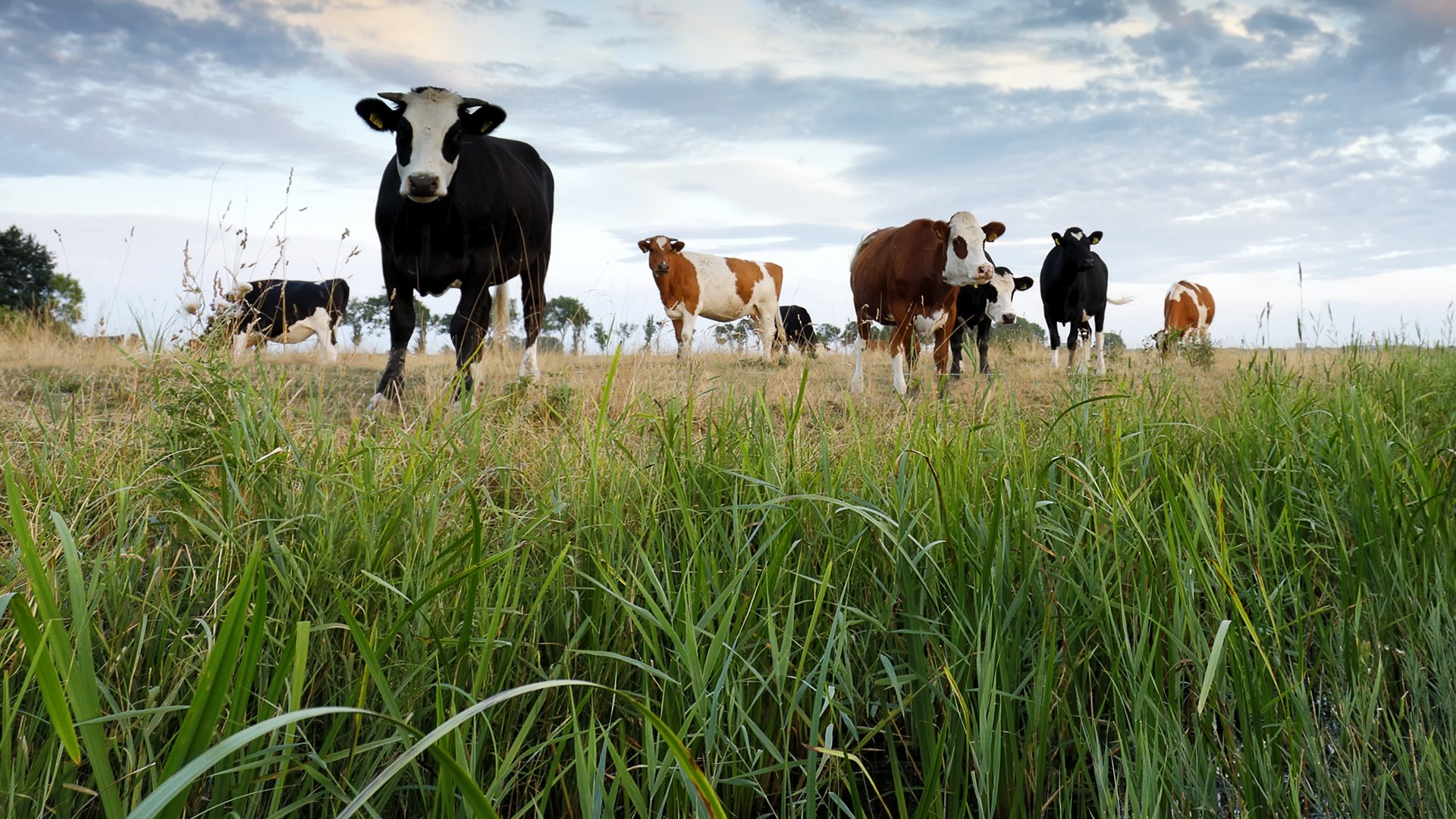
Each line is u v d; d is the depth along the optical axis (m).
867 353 12.09
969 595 2.55
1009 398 3.99
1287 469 3.05
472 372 6.19
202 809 1.86
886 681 2.38
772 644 2.09
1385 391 5.75
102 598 2.20
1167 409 4.30
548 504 2.84
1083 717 2.26
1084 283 13.49
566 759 2.21
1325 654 2.54
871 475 3.28
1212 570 2.58
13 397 5.05
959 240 8.75
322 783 1.65
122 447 3.24
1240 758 2.15
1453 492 3.02
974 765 2.28
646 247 14.80
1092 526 2.87
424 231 6.65
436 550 2.51
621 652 2.38
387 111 6.57
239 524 2.51
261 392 3.17
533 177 8.17
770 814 2.27
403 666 2.09
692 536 2.38
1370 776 2.11
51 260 35.19
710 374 6.12
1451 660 2.38
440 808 1.67
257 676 2.04
